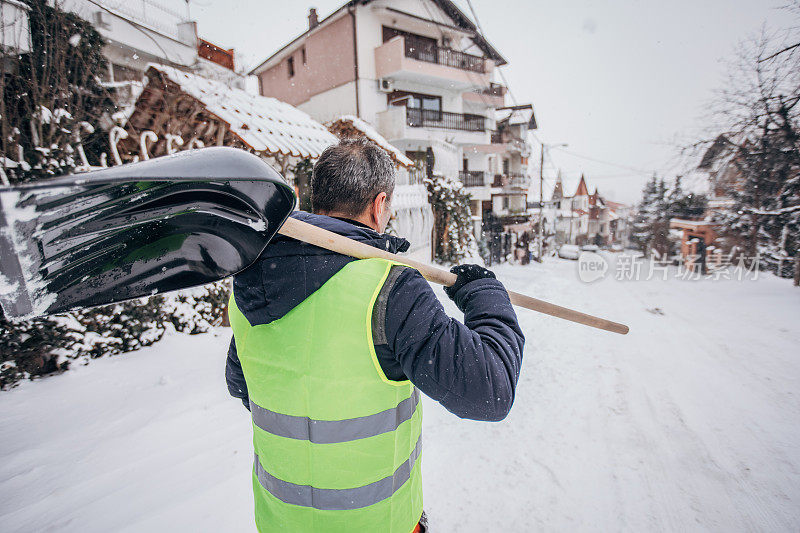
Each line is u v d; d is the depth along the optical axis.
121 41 8.57
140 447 2.89
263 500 0.92
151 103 5.57
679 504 2.48
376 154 0.97
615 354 5.29
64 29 4.49
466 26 20.80
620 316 7.86
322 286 0.77
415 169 12.48
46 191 0.56
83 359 4.17
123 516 2.25
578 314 1.18
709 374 4.58
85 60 4.85
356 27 16.77
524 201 30.19
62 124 4.39
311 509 0.82
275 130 6.42
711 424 3.44
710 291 10.66
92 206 0.64
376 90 17.55
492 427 3.35
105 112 5.00
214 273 0.82
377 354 0.76
